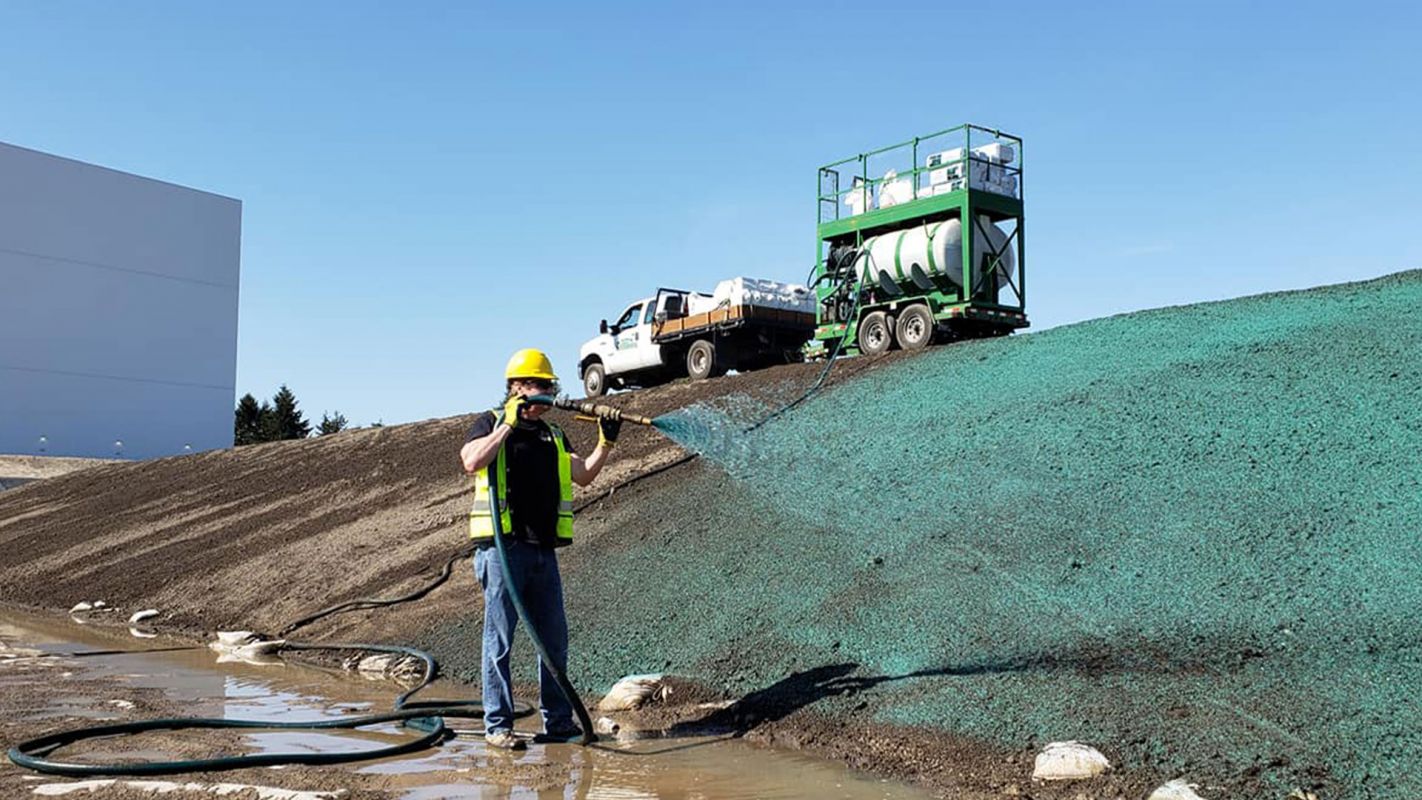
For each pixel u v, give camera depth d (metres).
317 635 9.63
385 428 19.33
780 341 20.50
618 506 10.41
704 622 7.33
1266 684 5.00
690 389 15.57
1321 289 10.81
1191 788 4.43
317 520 14.08
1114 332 11.25
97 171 38.81
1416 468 6.45
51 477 27.53
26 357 36.75
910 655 6.15
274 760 5.27
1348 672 4.93
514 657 7.80
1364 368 8.05
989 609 6.32
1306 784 4.34
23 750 5.41
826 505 8.59
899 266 17.19
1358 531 6.01
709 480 10.17
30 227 36.97
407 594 9.98
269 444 21.30
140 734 6.05
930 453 9.05
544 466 5.86
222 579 12.48
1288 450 7.16
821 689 6.07
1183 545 6.39
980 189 16.77
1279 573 5.86
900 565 7.16
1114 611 5.96
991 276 17.03
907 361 13.11
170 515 17.12
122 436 39.09
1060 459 8.09
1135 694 5.18
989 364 11.54
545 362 5.97
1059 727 5.12
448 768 5.25
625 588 8.34
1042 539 6.95
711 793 4.82
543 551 5.83
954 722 5.40
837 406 11.66
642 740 5.85
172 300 40.81
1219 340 9.80
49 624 11.86
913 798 4.76
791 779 5.05
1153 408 8.50
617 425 6.07
